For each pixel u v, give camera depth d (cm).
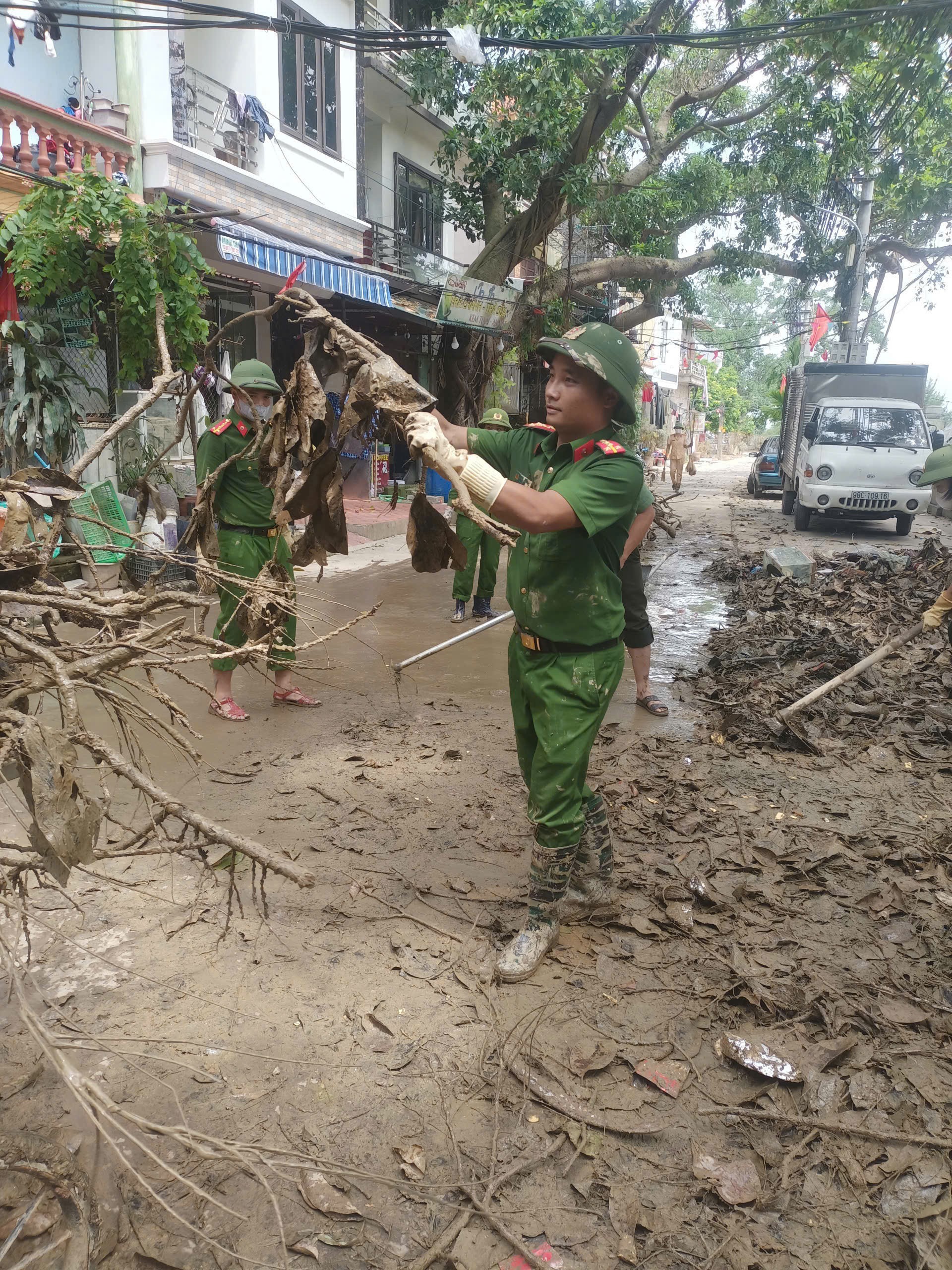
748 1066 246
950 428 2869
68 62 1018
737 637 728
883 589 914
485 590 775
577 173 1433
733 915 327
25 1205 195
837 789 452
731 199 2088
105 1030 254
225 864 207
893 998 281
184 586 712
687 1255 193
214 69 1229
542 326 1795
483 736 508
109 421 881
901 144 1305
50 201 754
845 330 2308
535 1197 207
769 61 1617
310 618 272
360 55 1475
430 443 224
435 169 1969
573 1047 256
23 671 190
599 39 700
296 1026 260
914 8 712
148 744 467
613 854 355
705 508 2031
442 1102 234
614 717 558
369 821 393
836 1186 212
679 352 4888
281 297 256
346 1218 199
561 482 254
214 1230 194
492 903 330
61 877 143
